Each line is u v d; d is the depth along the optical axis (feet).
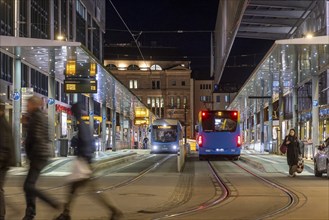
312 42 72.59
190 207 43.80
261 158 122.42
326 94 119.03
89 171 34.30
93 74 97.66
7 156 29.94
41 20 127.85
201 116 129.70
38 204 43.37
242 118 279.69
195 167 101.81
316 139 106.93
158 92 398.83
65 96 149.28
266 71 118.42
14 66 88.33
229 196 51.44
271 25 146.00
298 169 74.59
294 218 37.47
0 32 98.89
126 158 128.06
